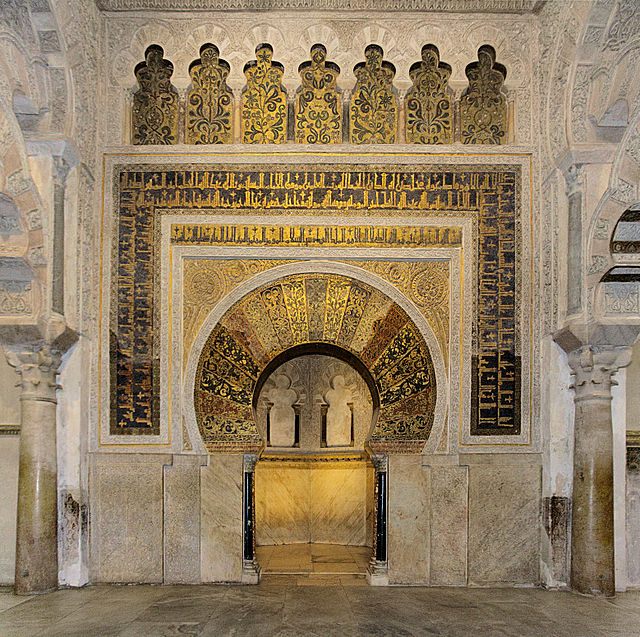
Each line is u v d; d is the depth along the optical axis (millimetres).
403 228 7379
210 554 7086
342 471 9523
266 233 7371
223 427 7238
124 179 7391
